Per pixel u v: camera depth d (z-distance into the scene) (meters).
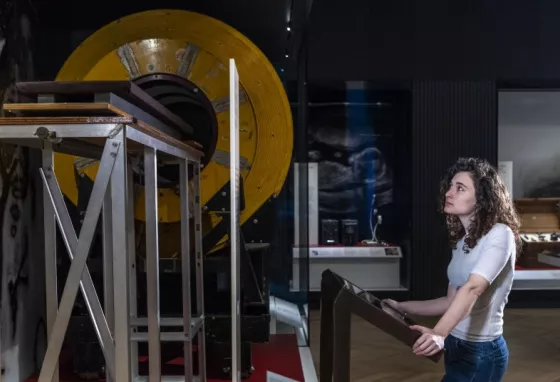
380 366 4.28
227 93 3.61
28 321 3.62
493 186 2.16
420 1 5.71
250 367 3.40
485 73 5.80
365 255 6.41
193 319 3.01
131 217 2.83
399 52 5.74
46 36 4.13
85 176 3.18
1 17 3.30
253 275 3.38
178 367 3.53
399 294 6.27
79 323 3.27
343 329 2.09
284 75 5.38
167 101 3.72
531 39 5.78
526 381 3.93
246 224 3.67
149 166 2.24
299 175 6.06
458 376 2.17
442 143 5.86
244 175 3.65
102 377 3.32
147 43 3.58
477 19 5.76
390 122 7.15
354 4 5.67
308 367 3.71
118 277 1.83
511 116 7.13
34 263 3.75
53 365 1.83
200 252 3.14
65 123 1.82
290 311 5.46
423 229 5.95
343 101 7.06
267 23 4.32
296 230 6.10
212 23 3.60
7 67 3.40
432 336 1.95
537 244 6.61
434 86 5.79
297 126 5.81
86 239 1.84
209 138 3.73
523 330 5.34
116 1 4.00
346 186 7.23
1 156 3.24
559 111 7.12
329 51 5.70
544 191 7.19
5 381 3.26
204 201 3.57
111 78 3.57
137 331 3.10
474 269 2.03
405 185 6.28
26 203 3.62
